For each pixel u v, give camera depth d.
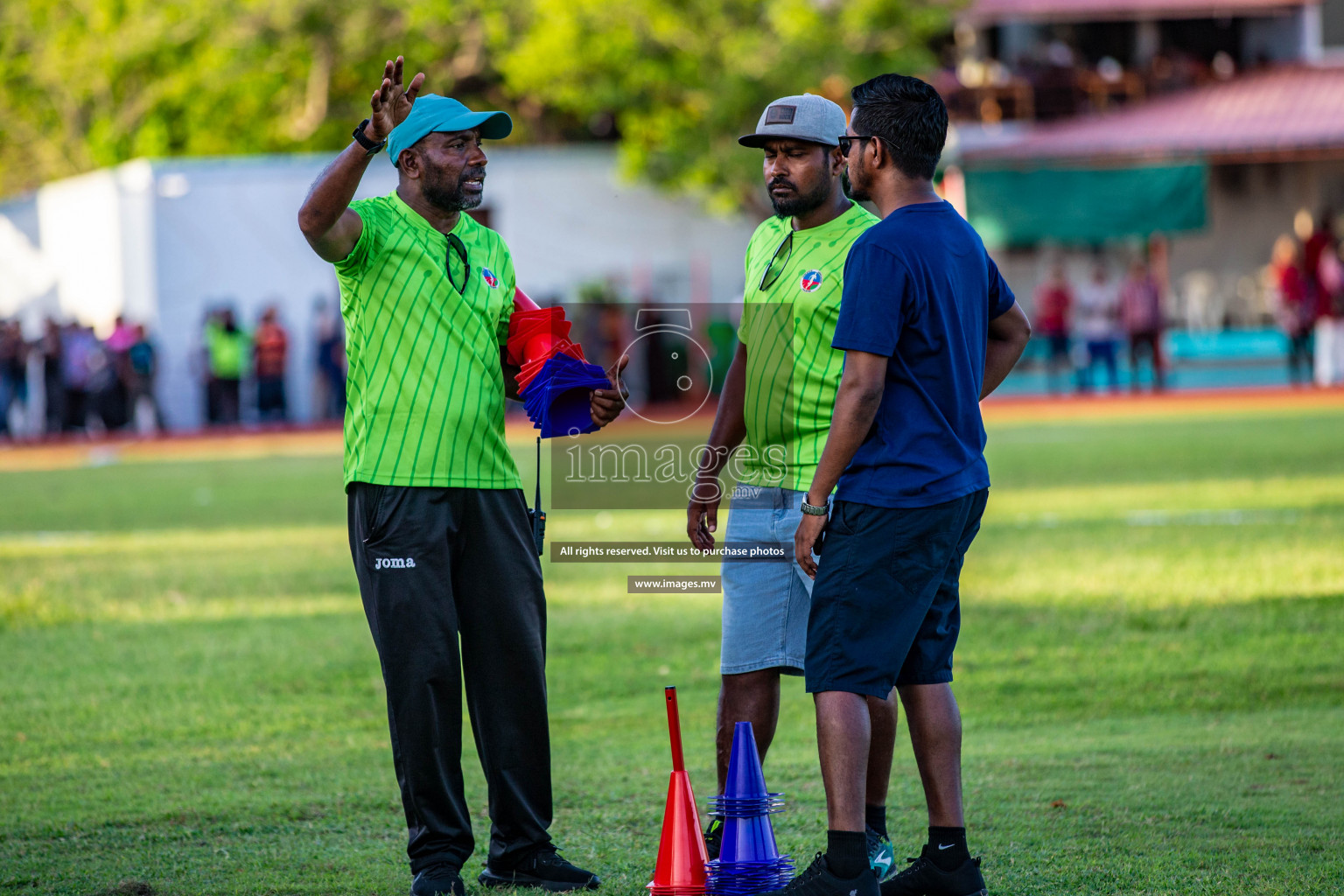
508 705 16.92
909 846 18.11
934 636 15.96
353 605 34.97
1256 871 16.27
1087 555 38.19
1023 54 120.12
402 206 16.77
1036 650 28.44
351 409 16.75
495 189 107.75
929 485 15.44
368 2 124.81
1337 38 125.38
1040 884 16.09
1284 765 20.50
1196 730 22.72
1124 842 17.41
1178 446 64.12
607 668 28.00
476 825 19.34
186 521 51.88
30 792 20.55
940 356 15.61
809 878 15.09
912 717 16.02
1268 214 119.56
